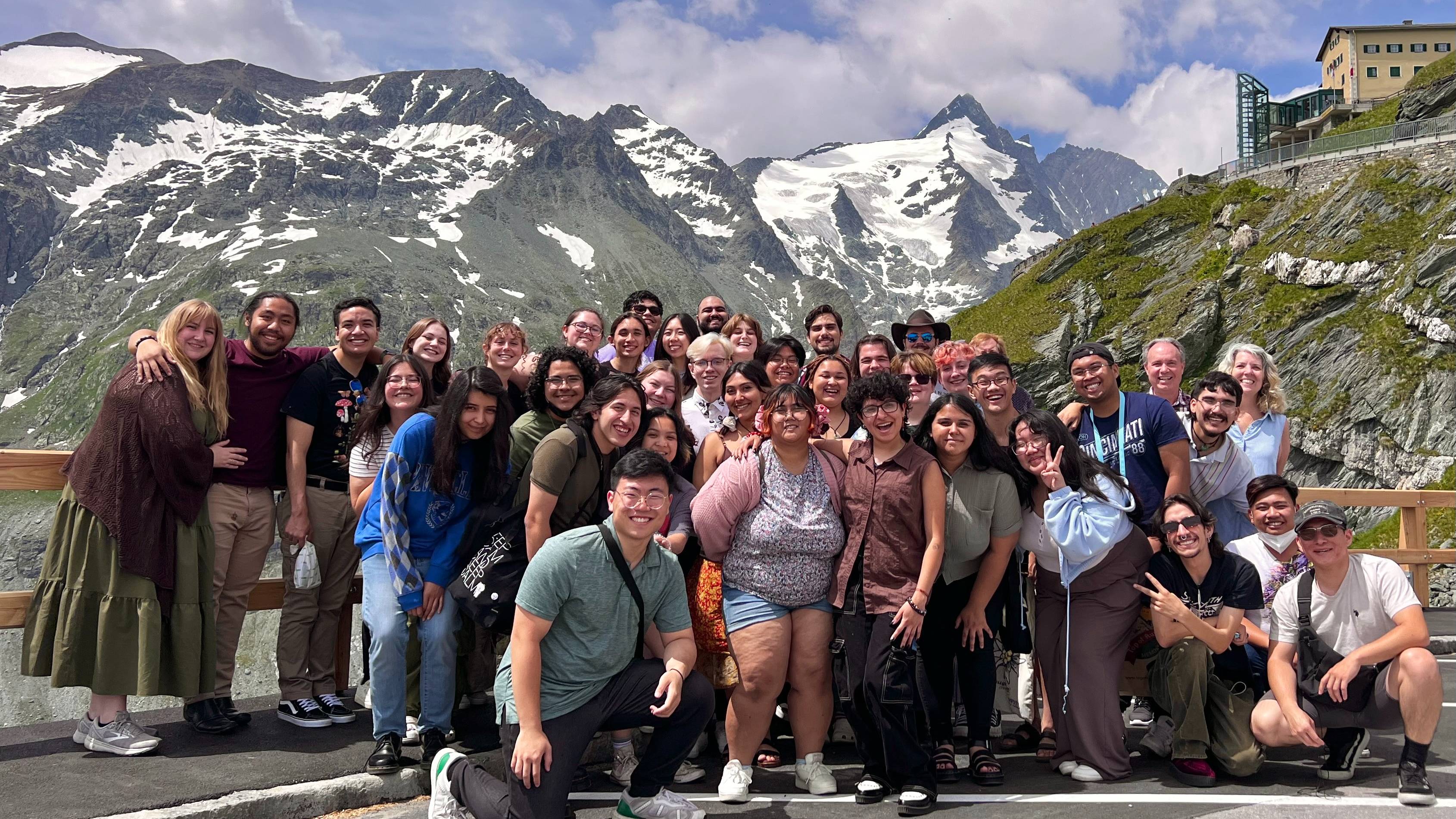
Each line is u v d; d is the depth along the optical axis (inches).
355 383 254.7
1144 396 247.6
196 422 228.8
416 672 230.7
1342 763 208.8
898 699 196.7
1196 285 2967.5
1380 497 422.6
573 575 180.4
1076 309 3216.0
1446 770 215.6
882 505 209.6
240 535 242.8
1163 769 223.5
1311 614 210.1
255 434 242.8
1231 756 210.2
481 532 214.8
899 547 208.5
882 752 203.8
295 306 247.8
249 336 244.2
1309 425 2506.2
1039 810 194.2
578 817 198.1
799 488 215.0
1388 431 2362.2
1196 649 211.5
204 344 230.1
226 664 241.9
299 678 247.3
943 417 214.8
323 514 247.6
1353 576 205.3
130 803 186.4
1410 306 2425.0
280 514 249.3
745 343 320.8
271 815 192.1
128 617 214.8
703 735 245.0
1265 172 3235.7
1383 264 2566.4
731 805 204.7
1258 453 284.5
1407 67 3971.5
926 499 208.7
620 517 183.3
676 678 186.2
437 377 279.9
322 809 198.2
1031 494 224.2
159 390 220.1
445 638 217.8
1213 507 262.5
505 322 289.0
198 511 225.3
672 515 218.4
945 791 210.7
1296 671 212.2
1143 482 242.7
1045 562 226.2
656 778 192.9
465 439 222.4
